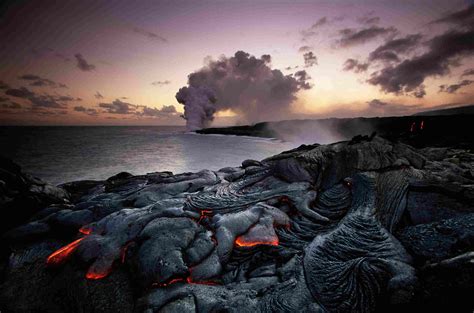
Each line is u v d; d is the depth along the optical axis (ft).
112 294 13.87
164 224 17.02
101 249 16.17
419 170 23.06
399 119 122.72
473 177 24.26
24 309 13.51
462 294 9.65
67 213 21.90
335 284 12.04
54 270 16.24
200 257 15.10
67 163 69.31
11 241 19.63
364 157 25.95
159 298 12.28
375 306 10.98
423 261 12.76
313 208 21.18
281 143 130.93
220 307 11.40
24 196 25.39
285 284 12.48
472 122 76.07
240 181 27.32
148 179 32.68
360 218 17.37
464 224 13.93
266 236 17.31
